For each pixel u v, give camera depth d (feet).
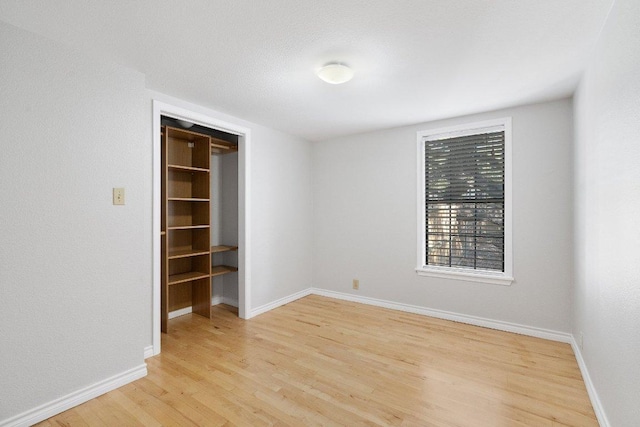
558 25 5.56
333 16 5.32
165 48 6.43
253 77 7.82
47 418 5.99
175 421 5.91
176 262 11.77
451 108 10.14
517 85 8.26
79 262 6.54
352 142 13.71
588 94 6.95
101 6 5.04
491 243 10.70
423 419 5.95
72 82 6.42
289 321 11.30
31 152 5.89
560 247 9.41
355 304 13.35
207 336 9.95
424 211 12.01
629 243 4.53
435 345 9.21
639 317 4.17
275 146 12.90
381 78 7.83
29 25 5.60
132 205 7.46
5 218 5.59
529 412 6.13
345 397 6.66
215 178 13.74
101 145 6.89
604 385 5.68
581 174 7.78
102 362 6.86
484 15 5.27
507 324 10.25
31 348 5.87
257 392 6.85
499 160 10.52
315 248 14.99
